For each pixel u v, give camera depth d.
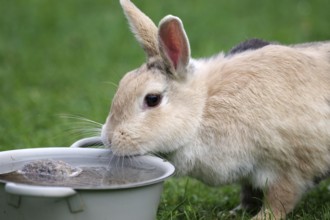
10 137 7.34
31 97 9.06
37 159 5.00
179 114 5.14
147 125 5.06
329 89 5.27
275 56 5.34
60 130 7.50
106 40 11.62
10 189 3.99
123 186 4.14
